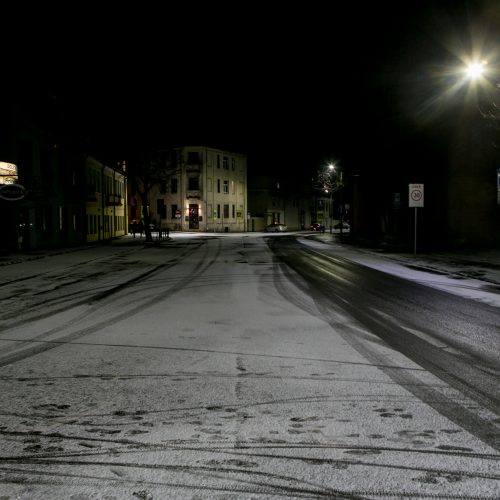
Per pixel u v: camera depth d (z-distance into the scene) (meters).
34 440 3.95
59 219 34.69
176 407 4.66
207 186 73.81
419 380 5.49
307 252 29.52
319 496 3.11
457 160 28.66
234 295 12.45
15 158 26.34
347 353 6.70
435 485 3.23
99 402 4.82
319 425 4.22
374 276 16.55
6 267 20.28
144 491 3.18
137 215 76.94
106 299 11.90
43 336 7.91
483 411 4.54
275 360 6.35
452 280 15.36
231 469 3.46
